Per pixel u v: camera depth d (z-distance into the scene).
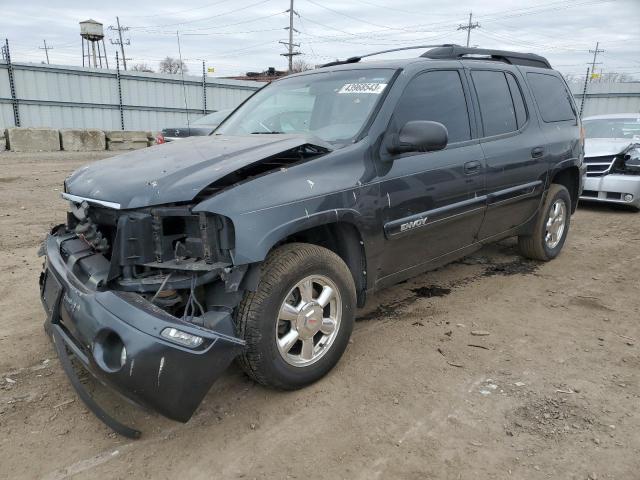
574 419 2.89
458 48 4.61
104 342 2.53
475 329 4.06
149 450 2.67
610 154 8.67
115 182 2.91
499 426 2.83
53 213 8.27
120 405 3.04
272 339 2.91
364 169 3.40
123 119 24.84
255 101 4.59
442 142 3.36
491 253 6.22
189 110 26.70
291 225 2.89
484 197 4.43
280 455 2.62
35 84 22.22
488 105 4.65
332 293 3.21
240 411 2.99
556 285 5.11
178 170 2.87
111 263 2.62
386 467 2.53
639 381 3.29
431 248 4.11
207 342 2.50
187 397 2.49
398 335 3.94
